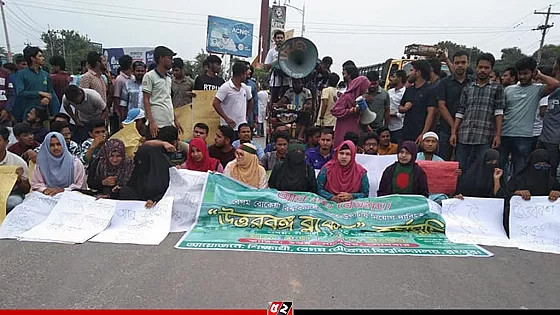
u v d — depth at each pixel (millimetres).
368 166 6070
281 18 26797
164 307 2982
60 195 4805
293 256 3979
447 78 6348
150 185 5109
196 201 4988
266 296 3172
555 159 5844
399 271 3697
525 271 3795
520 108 5977
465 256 4109
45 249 4047
